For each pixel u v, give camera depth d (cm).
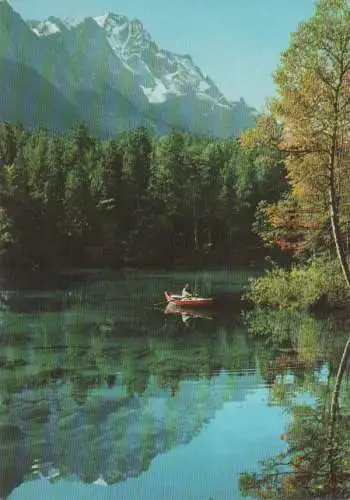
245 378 1714
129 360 2056
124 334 2627
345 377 1678
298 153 2403
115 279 5472
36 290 4575
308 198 2712
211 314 3200
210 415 1341
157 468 1027
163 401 1484
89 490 947
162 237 7994
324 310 3003
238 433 1209
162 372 1838
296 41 2166
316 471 998
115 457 1093
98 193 7781
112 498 912
